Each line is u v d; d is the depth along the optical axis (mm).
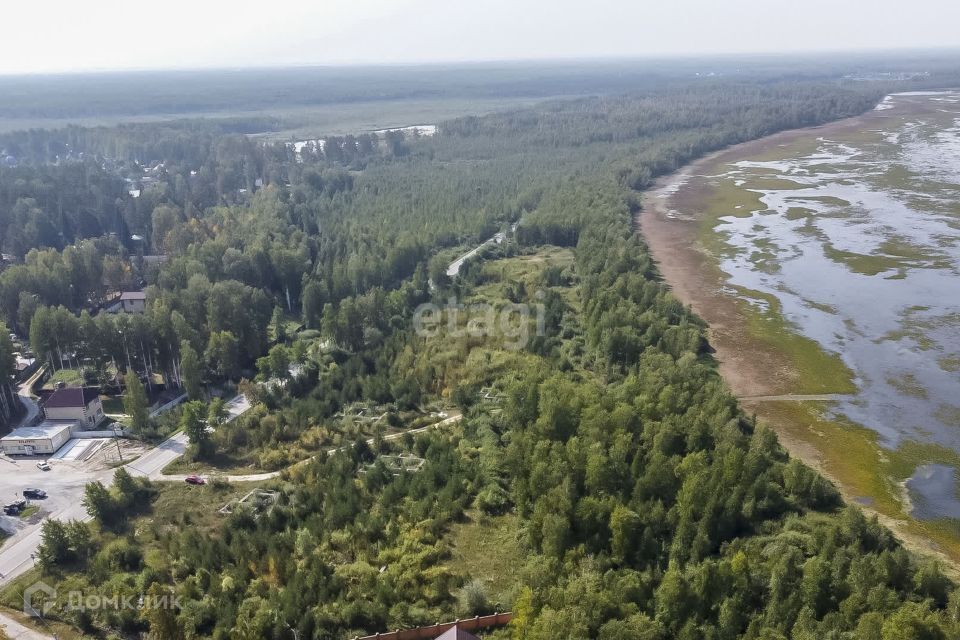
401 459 97312
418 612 68875
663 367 109750
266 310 150375
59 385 128125
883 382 121125
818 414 110875
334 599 71375
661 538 75438
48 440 104438
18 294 151625
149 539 83625
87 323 125188
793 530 76812
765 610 64625
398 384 117812
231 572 75000
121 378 129250
